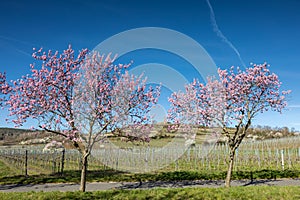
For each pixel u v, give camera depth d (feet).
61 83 43.60
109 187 51.80
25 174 69.26
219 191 40.86
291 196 36.86
